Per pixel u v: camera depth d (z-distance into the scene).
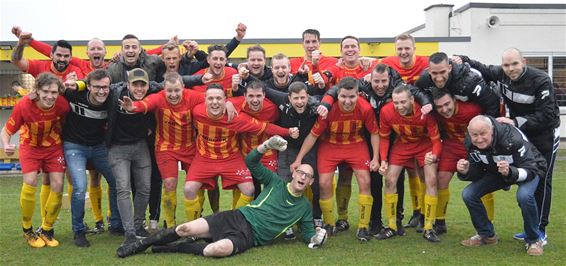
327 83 7.11
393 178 6.51
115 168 6.10
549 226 7.08
